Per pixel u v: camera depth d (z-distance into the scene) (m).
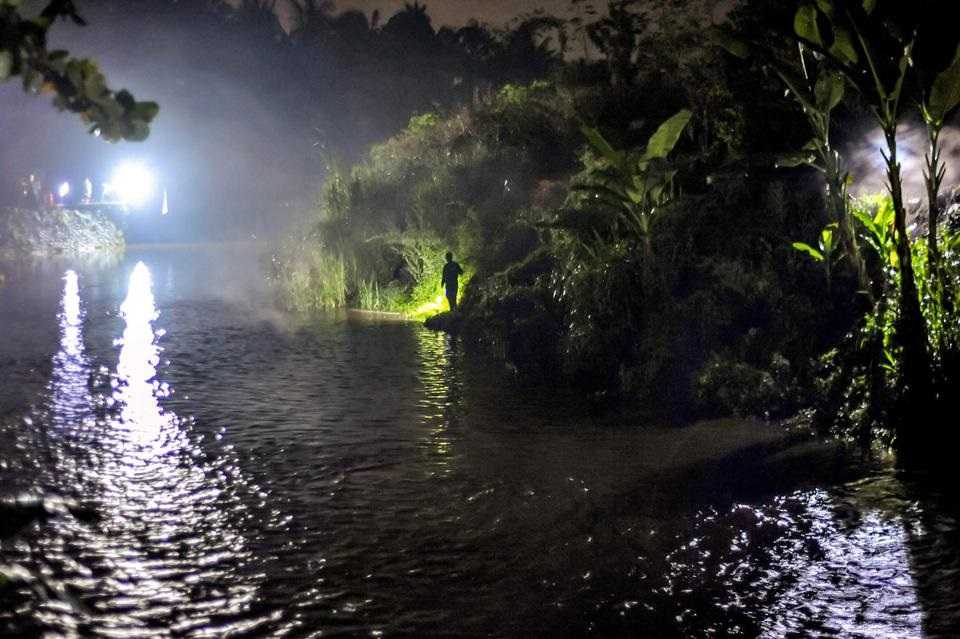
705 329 12.68
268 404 12.67
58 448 10.36
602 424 11.29
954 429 9.32
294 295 24.31
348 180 26.06
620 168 13.89
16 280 30.61
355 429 11.26
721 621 6.05
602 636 5.89
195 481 9.16
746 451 9.81
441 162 24.12
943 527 7.38
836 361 11.20
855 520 7.65
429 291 22.06
